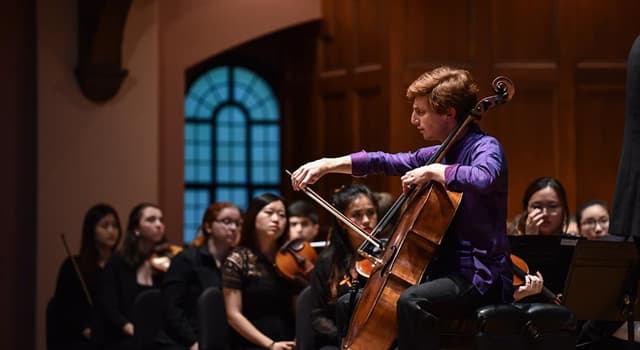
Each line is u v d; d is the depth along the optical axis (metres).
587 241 4.79
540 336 4.28
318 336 5.97
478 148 4.32
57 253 9.72
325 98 10.86
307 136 11.07
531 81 10.30
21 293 9.75
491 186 4.12
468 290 4.26
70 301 8.29
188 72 12.29
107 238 8.38
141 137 10.00
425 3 10.20
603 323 5.84
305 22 10.74
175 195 10.26
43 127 9.71
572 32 10.38
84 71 9.71
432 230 4.28
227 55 12.38
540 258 5.40
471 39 10.24
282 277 6.64
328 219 10.47
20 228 9.77
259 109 12.50
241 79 12.48
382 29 10.23
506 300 4.40
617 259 4.84
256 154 12.50
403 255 4.34
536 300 5.32
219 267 7.21
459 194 4.29
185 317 7.07
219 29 10.44
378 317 4.34
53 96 9.74
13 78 9.76
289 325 6.64
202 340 6.29
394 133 10.09
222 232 7.21
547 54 10.37
